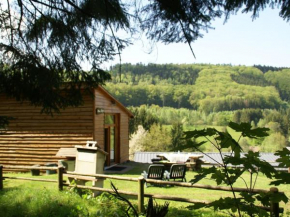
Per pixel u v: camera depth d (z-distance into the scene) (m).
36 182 9.29
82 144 13.05
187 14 4.39
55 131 13.45
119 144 16.89
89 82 6.74
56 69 6.36
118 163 16.78
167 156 15.17
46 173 12.47
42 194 6.31
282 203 6.93
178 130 41.28
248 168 1.83
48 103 6.61
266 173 1.82
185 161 14.99
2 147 14.06
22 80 6.14
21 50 6.15
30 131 13.78
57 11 6.07
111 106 15.34
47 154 13.48
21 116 13.92
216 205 1.92
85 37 6.14
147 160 26.66
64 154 11.89
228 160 1.84
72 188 6.71
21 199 5.98
